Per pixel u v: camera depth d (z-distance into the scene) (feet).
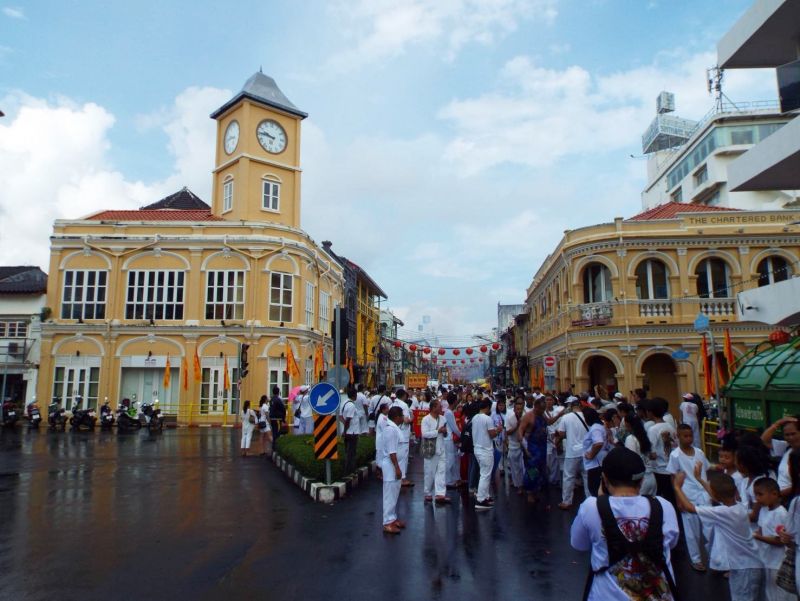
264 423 65.51
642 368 80.23
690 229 78.02
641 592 10.69
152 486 41.19
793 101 38.04
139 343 98.53
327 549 25.36
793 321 39.47
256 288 99.91
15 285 105.19
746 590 16.14
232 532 28.32
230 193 111.96
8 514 32.24
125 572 22.24
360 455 46.14
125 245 100.68
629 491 11.60
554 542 26.45
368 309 182.09
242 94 110.01
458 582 21.22
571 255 82.53
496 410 43.88
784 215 78.07
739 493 19.75
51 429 89.04
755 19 39.50
